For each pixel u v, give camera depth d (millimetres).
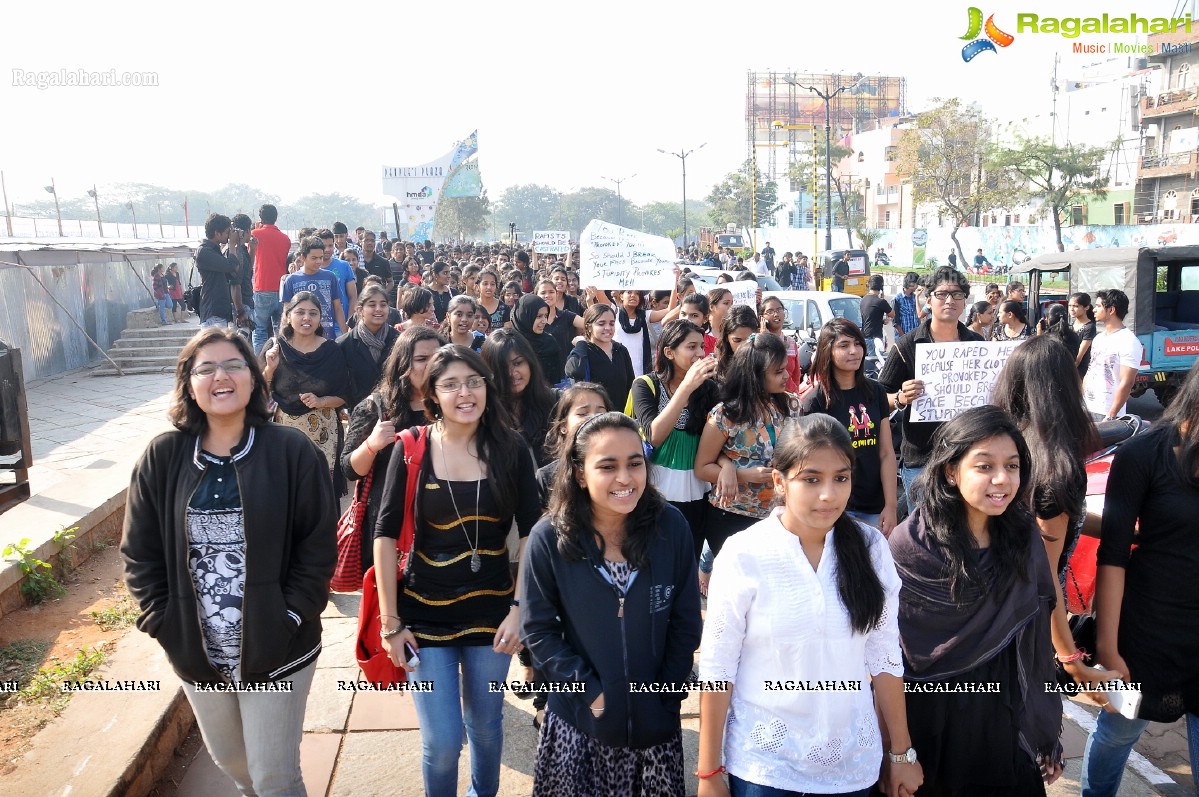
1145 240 36062
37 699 3941
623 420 2668
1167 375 12594
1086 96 48625
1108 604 3135
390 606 3164
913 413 4832
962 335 5258
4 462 5738
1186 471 2947
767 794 2523
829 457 2445
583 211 130000
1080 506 3141
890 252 50594
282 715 2980
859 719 2582
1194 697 3076
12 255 12359
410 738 4109
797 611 2520
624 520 2770
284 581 2984
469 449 3244
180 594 2842
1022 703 2811
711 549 4602
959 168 45281
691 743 4055
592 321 6211
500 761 3471
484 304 8969
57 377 13602
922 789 2938
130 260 16344
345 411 6121
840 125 83688
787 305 13742
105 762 3451
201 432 2900
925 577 2818
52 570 5273
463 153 22938
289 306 5758
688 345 4613
